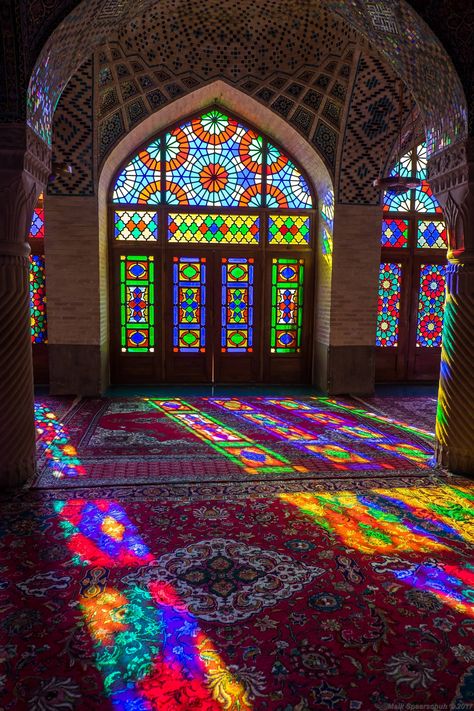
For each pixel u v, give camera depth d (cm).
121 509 268
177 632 176
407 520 261
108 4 286
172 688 152
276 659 164
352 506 276
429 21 274
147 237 593
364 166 542
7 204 271
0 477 289
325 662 163
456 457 323
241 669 160
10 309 282
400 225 628
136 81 499
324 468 333
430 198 629
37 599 192
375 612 188
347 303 564
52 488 294
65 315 534
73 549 228
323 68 502
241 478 313
